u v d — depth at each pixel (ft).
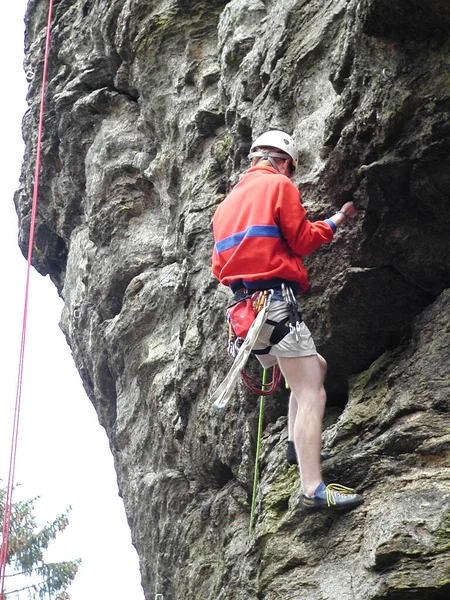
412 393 17.52
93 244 31.94
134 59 29.68
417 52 16.63
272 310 16.52
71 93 32.53
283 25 21.45
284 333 16.43
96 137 31.94
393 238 18.33
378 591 15.23
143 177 30.22
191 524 25.64
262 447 21.04
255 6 24.79
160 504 27.37
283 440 20.33
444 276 18.53
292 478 19.10
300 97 20.75
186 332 25.58
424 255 18.31
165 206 28.99
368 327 19.29
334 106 18.28
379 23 16.66
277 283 16.58
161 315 28.86
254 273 16.46
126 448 30.53
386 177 17.40
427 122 16.66
